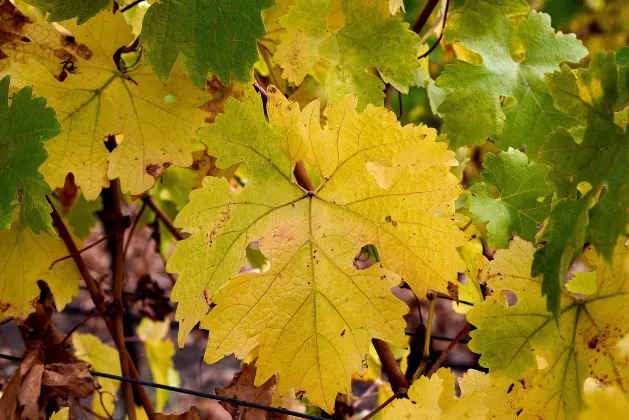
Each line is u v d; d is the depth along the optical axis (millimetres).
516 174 659
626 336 557
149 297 887
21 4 748
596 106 543
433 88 747
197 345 1275
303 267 603
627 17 1260
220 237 593
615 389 558
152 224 876
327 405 604
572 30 1299
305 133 602
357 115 592
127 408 729
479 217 649
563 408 568
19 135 574
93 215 894
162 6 589
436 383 607
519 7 727
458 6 767
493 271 577
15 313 691
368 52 645
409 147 590
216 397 653
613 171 524
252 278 599
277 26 706
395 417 604
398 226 599
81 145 632
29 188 568
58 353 692
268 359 601
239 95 677
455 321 1096
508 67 687
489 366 573
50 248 706
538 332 572
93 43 638
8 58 635
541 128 681
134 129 634
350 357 601
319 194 608
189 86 634
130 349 1146
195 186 717
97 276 959
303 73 646
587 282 593
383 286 599
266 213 603
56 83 631
